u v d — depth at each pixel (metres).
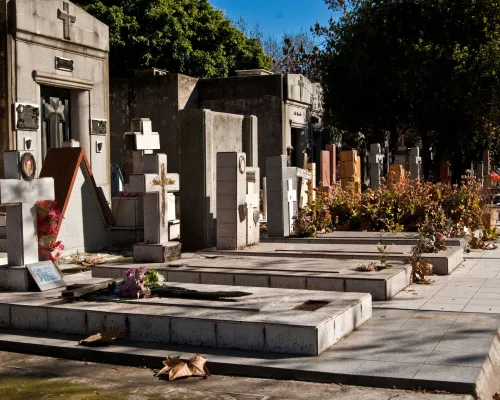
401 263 10.45
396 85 30.97
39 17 16.30
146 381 6.04
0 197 8.12
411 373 5.77
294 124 27.41
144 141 15.42
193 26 34.38
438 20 29.94
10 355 6.96
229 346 6.69
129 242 14.54
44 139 17.16
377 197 16.09
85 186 13.95
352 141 37.00
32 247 8.64
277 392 5.64
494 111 30.12
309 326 6.39
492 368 6.20
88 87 18.36
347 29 33.00
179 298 7.82
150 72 25.52
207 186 12.42
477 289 9.63
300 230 13.82
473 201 16.23
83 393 5.74
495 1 29.00
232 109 26.31
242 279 9.66
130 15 32.19
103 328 7.21
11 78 15.55
